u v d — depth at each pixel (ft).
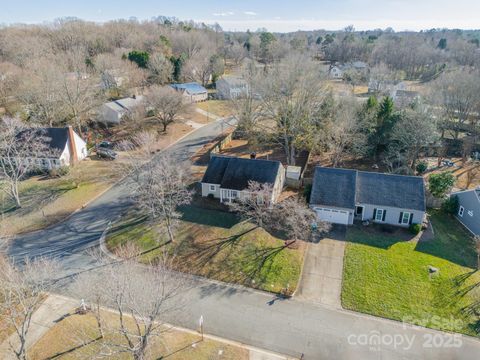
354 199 122.42
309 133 179.32
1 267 86.43
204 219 124.06
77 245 111.14
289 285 95.14
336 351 76.79
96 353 71.15
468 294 91.97
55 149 162.40
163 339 77.41
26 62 247.91
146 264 101.55
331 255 107.34
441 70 377.71
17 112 198.18
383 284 95.50
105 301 85.87
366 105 186.91
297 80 176.76
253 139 197.16
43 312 84.17
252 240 111.75
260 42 499.10
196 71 345.31
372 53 467.11
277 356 75.15
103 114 226.79
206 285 95.25
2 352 72.84
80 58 268.62
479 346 78.28
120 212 130.52
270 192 127.34
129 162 154.10
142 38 394.93
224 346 76.84
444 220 128.88
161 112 225.15
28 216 127.24
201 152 192.24
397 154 163.84
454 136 210.18
